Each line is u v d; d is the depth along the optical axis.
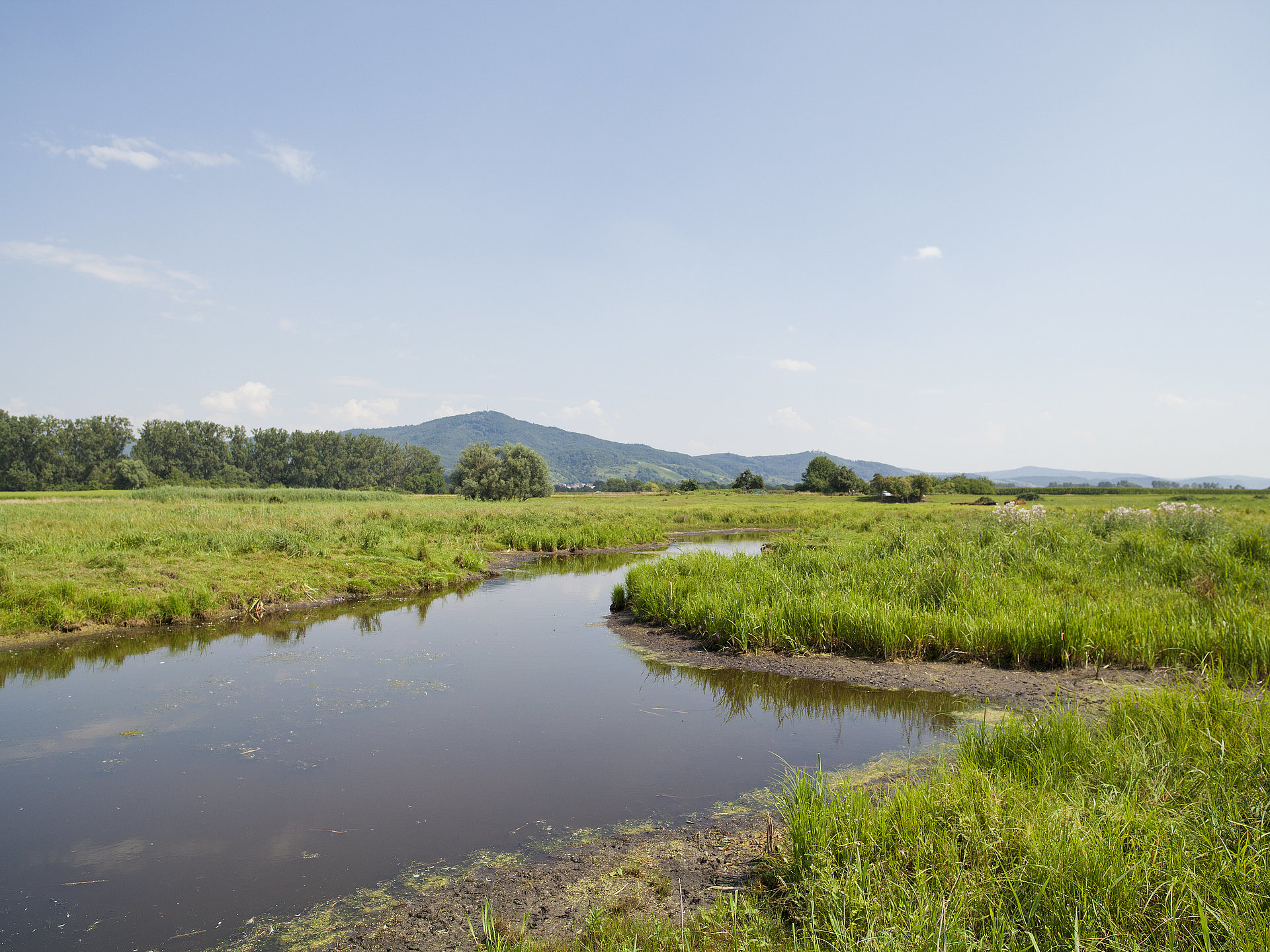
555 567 23.58
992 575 13.27
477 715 8.57
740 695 9.28
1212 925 3.32
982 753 5.74
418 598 17.20
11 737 7.83
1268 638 8.38
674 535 37.50
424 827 5.80
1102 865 3.68
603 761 7.15
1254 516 24.22
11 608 12.38
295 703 9.01
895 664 10.27
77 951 4.25
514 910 4.60
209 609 14.02
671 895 4.66
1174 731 5.43
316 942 4.33
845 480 94.12
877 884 3.95
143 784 6.66
